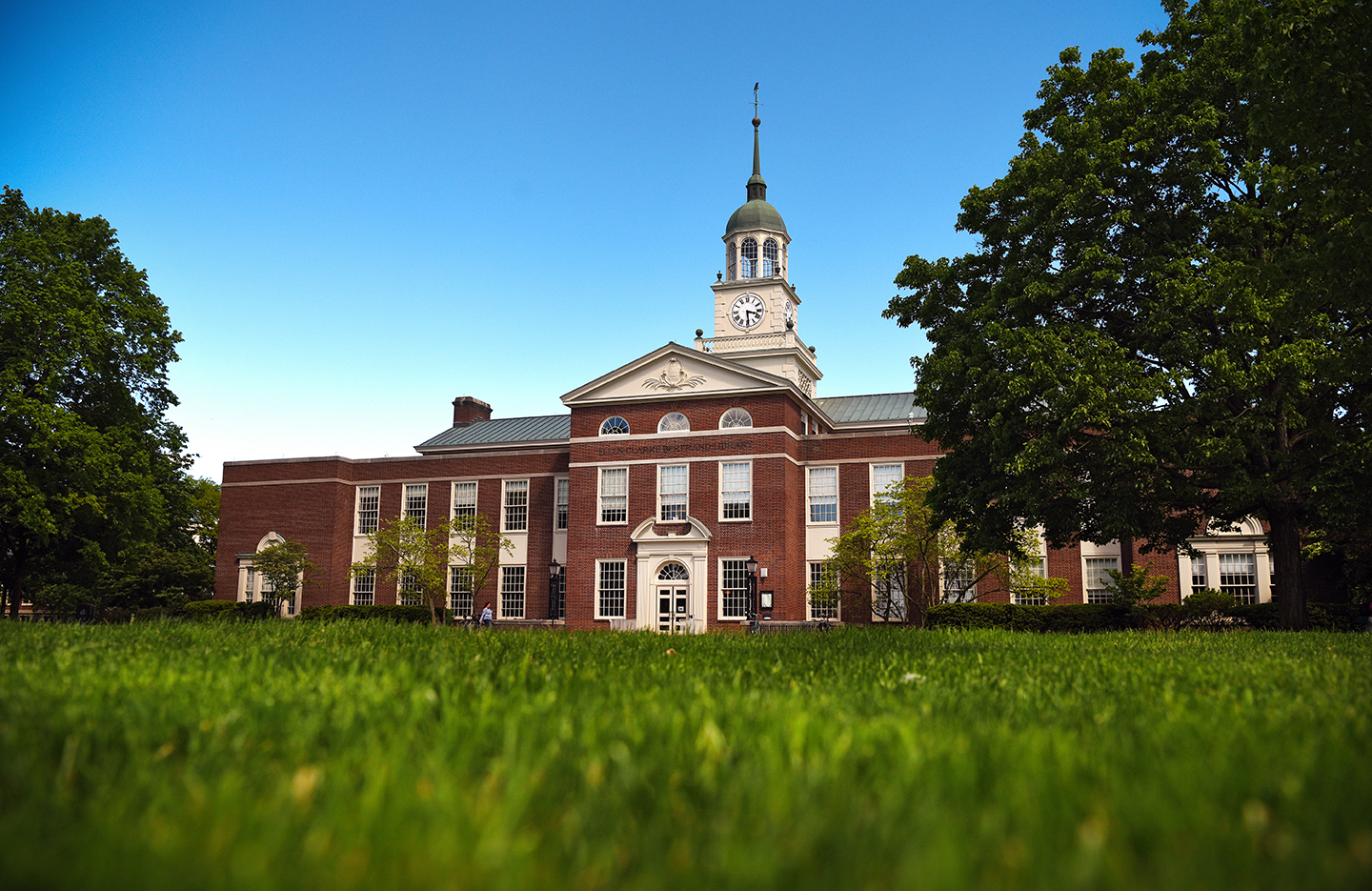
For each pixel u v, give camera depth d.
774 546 38.91
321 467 47.41
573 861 2.05
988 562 33.56
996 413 22.33
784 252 55.25
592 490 41.91
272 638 8.90
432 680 5.07
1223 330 20.16
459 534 44.50
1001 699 4.73
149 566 47.59
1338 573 32.72
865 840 2.08
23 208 31.52
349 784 2.57
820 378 55.19
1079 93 23.95
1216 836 2.13
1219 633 14.73
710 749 3.09
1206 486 21.62
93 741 3.18
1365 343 15.34
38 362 28.30
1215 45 20.94
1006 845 2.07
